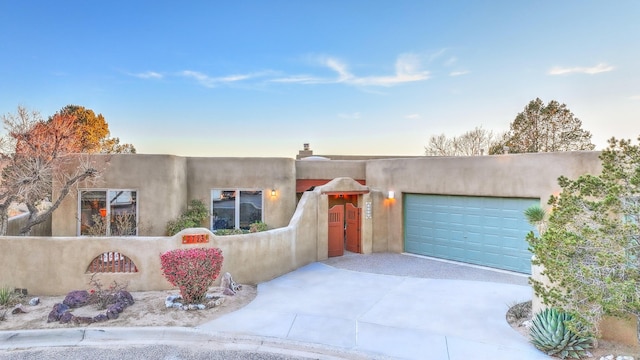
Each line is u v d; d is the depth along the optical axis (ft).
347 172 60.54
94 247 31.60
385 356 20.62
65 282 31.19
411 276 37.81
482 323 25.07
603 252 18.26
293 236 40.63
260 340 22.75
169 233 47.65
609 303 17.30
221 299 29.27
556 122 113.29
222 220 54.29
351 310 27.68
